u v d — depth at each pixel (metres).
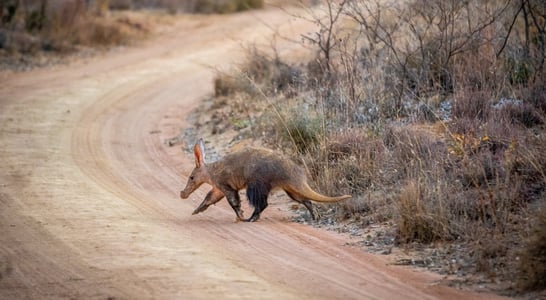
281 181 18.39
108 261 15.72
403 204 17.06
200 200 21.30
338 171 20.06
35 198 20.81
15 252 16.52
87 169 24.55
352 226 18.09
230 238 17.41
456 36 24.86
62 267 15.48
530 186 17.70
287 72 30.92
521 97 22.48
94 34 53.50
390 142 21.36
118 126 31.84
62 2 54.50
